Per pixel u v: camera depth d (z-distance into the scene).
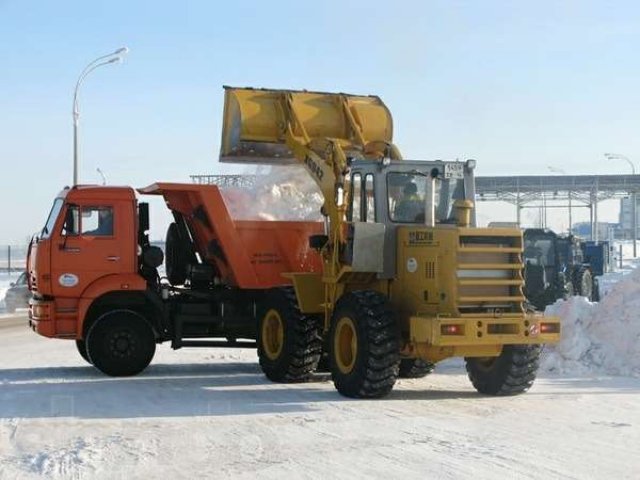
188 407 11.17
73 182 32.56
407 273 12.08
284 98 14.56
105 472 7.68
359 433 9.31
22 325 27.55
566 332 15.03
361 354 11.58
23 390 12.77
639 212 108.69
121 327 14.49
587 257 34.91
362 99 14.87
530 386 12.16
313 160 13.45
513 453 8.26
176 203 15.61
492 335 11.30
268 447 8.67
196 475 7.57
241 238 15.34
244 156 15.03
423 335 11.30
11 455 8.40
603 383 13.29
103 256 14.60
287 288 14.09
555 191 68.19
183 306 15.12
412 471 7.60
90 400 11.79
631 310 14.84
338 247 12.66
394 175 12.37
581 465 7.78
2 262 81.81
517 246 11.75
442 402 11.52
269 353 14.16
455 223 12.47
